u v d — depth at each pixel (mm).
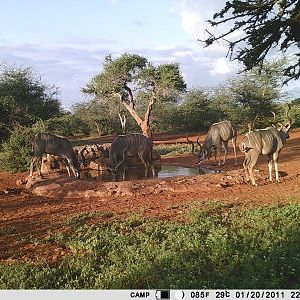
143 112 52000
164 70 42219
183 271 6355
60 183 14383
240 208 10312
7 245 8539
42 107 28953
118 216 10492
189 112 52094
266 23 8648
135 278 6332
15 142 20438
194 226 8734
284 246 6988
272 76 37156
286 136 14242
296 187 12789
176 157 25094
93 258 7340
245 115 39625
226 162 20484
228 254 6953
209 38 8945
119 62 42688
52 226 9781
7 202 12953
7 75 28703
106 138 44031
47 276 6609
